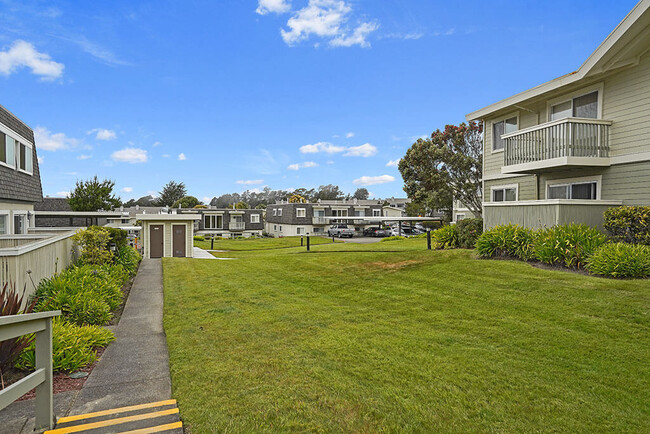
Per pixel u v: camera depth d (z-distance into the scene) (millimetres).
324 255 14781
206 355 4812
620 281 6875
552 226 9406
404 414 3268
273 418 3221
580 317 5551
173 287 9992
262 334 5609
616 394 3543
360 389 3725
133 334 6094
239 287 9594
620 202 9664
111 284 8461
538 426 3084
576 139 9945
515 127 13555
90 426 3154
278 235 55531
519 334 5137
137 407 3533
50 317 3137
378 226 55125
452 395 3582
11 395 2580
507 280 7871
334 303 7582
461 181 23375
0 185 11586
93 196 32219
